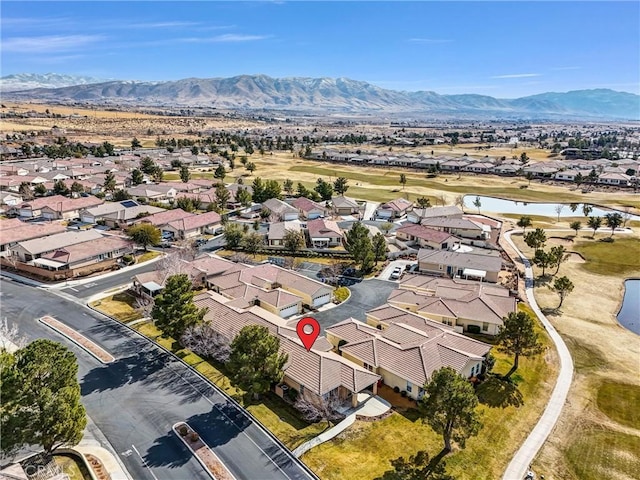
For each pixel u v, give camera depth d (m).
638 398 43.41
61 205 108.69
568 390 44.53
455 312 56.69
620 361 50.41
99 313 58.97
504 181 169.75
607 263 82.25
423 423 35.97
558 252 74.75
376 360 45.22
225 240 92.31
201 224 98.12
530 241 83.94
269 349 39.81
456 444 36.09
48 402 30.30
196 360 48.34
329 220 102.12
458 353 45.03
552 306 64.69
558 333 56.66
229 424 38.09
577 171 173.88
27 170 153.12
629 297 69.81
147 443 35.50
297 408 40.31
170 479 31.86
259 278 67.69
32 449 34.16
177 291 48.97
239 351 40.03
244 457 34.22
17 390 29.55
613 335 56.59
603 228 105.00
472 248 90.19
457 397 32.44
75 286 68.12
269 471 32.84
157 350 50.16
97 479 31.48
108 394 41.81
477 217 107.50
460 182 168.00
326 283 70.56
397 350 45.72
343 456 34.50
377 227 103.06
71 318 57.31
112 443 35.44
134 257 80.69
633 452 35.94
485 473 33.19
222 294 63.97
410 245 91.38
